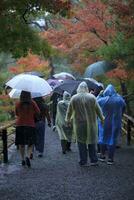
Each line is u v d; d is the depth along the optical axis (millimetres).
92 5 21812
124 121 20688
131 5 16156
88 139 13281
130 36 16781
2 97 25125
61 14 11648
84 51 24562
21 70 30109
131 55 17812
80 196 9656
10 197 9734
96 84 18922
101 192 10000
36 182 11250
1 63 30422
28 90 13883
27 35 12961
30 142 13688
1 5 10977
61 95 20906
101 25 22141
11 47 13047
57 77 28750
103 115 14109
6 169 13289
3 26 12180
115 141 13781
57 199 9430
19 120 13570
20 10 11750
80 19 22656
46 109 15352
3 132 14523
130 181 11125
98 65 20266
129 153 15875
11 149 17469
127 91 23250
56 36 24672
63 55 25484
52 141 19969
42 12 12328
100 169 12805
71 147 18094
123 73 20156
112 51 17719
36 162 14430
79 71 26141
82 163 13391
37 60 30797
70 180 11367
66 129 16344
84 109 13312
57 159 14938
